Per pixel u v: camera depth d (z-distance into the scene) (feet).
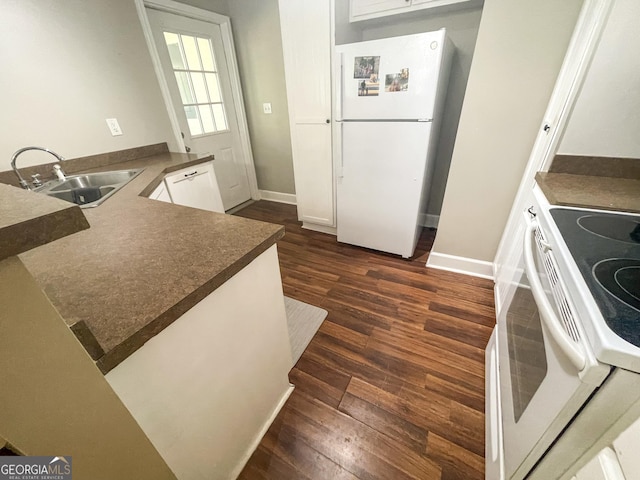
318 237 9.01
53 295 2.02
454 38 6.82
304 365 4.65
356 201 7.41
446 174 8.36
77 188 5.24
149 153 7.65
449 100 7.47
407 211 6.84
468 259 6.69
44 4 5.31
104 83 6.47
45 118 5.65
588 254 2.26
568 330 1.82
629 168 3.92
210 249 2.61
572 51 4.10
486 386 4.05
